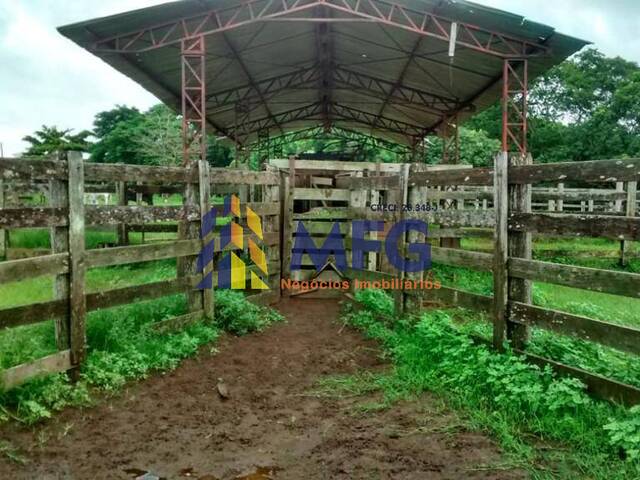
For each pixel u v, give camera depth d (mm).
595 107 37250
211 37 11461
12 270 3887
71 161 4410
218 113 18609
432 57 13016
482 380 4434
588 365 4477
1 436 3674
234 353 5777
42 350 4801
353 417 4211
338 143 31234
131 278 8867
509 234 4723
